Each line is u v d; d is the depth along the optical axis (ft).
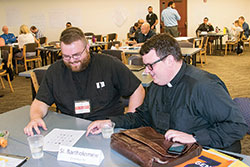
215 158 3.55
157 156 3.41
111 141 4.11
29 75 10.50
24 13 32.09
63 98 6.05
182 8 35.68
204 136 4.04
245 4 36.29
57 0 32.81
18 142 4.62
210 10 36.09
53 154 4.13
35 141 4.00
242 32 28.45
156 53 4.24
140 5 34.96
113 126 4.71
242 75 19.16
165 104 4.71
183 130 4.43
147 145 3.69
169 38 4.35
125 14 34.94
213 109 4.16
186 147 3.59
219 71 20.75
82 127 5.17
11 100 15.28
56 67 6.23
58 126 5.27
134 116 5.31
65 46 5.45
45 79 6.28
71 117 5.76
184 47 18.45
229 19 36.70
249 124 4.96
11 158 4.04
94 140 4.53
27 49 21.52
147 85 8.74
